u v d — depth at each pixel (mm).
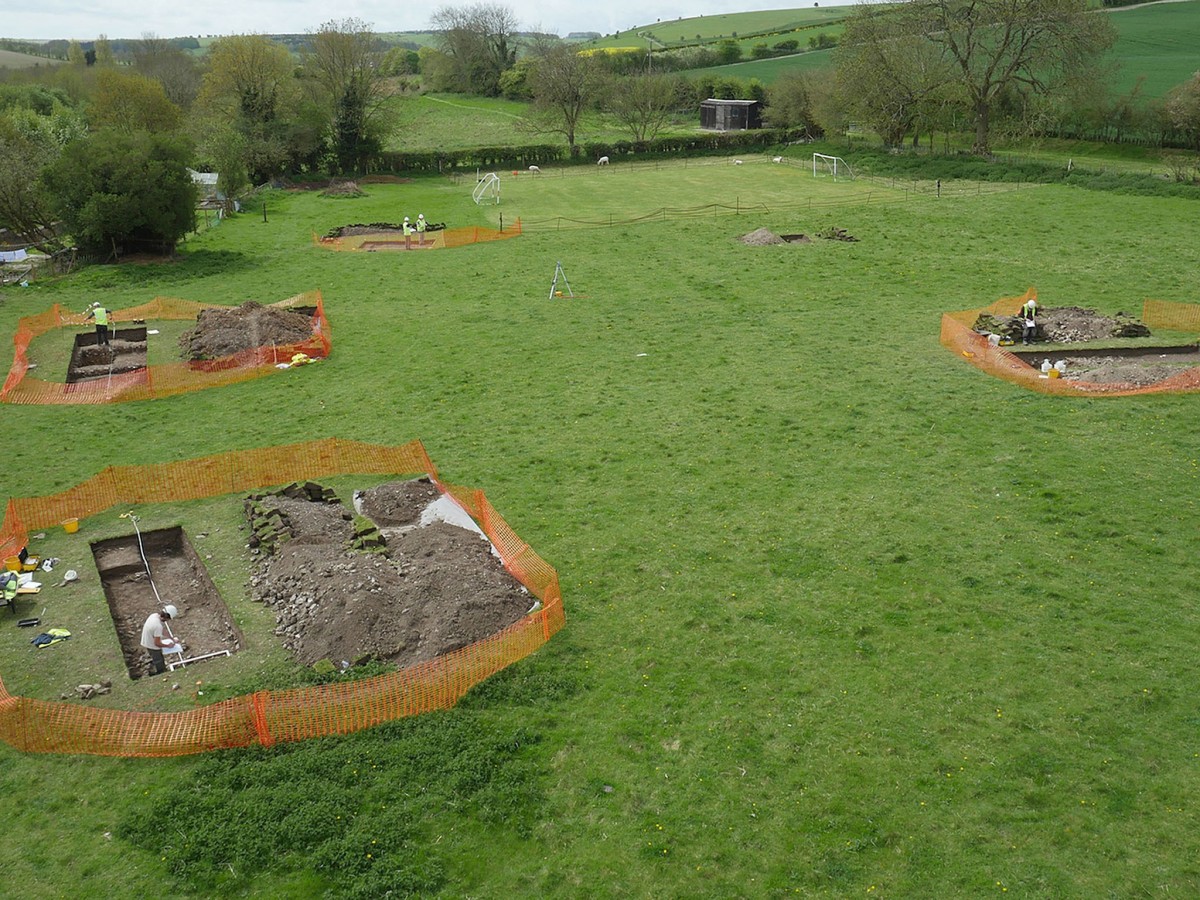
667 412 29953
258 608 19844
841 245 52906
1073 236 52500
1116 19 122688
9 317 43188
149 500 25000
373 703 16344
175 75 121125
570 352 36219
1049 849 13297
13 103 92562
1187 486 23469
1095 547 20938
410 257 54094
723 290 44406
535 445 27906
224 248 57500
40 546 22719
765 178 79000
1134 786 14305
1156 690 16312
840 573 20453
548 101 94000
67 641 18875
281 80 93750
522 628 18047
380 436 28906
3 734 15953
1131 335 35562
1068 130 83125
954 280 44750
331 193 77375
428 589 19375
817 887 12898
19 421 30938
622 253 53062
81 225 51531
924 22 77312
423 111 125625
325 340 37406
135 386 33219
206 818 14242
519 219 63594
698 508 23672
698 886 12984
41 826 14250
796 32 160125
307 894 12977
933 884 12844
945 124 85812
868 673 17188
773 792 14570
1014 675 16922
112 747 15703
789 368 33438
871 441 27062
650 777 14961
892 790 14492
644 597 19938
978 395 30156
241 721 15891
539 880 13180
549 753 15523
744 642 18281
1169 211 56844
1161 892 12523
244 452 26531
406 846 13711
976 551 21047
